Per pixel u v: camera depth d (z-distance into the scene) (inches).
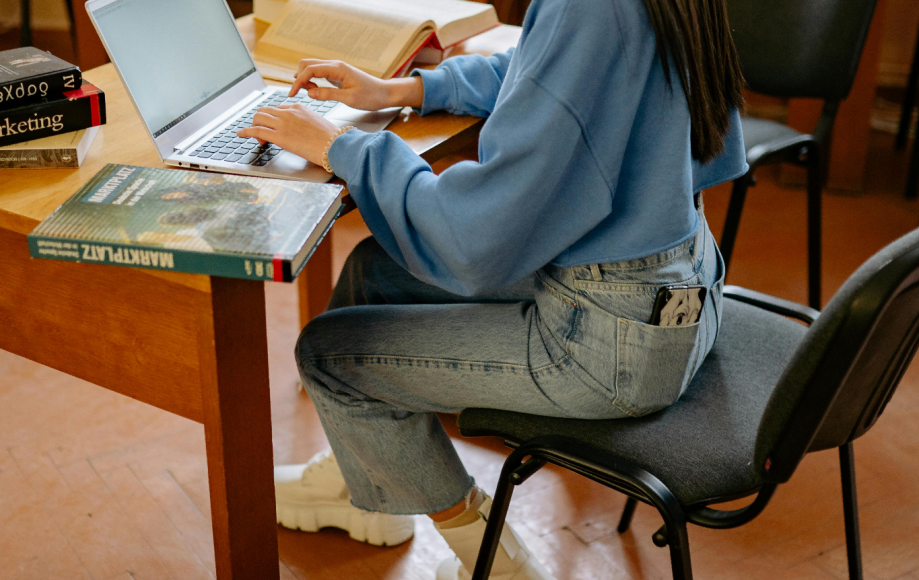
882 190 116.6
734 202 70.4
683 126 35.2
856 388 33.5
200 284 32.6
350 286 52.3
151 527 58.4
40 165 39.9
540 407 40.1
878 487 64.9
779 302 49.8
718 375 43.3
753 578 56.1
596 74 33.7
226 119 46.9
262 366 37.3
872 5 70.7
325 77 47.9
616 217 36.7
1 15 146.3
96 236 31.7
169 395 37.2
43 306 38.4
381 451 44.6
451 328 42.1
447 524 47.8
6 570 54.1
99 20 39.0
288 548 58.1
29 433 66.6
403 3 62.2
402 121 49.2
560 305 38.9
